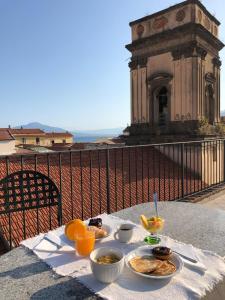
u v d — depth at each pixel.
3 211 3.29
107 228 2.44
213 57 17.53
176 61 15.87
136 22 17.62
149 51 17.05
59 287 1.66
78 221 2.25
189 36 15.32
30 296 1.58
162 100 17.28
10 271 1.86
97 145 28.09
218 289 1.65
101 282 1.66
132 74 18.08
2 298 1.57
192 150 13.80
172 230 2.53
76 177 10.01
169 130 16.23
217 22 18.22
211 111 17.45
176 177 12.64
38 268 1.89
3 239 5.71
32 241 2.28
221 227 2.61
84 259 1.97
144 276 1.67
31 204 3.43
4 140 22.44
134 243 2.21
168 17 16.22
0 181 3.29
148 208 3.21
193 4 15.25
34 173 3.48
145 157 14.67
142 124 17.55
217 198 8.08
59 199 3.55
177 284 1.63
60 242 2.21
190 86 15.43
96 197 8.70
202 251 2.05
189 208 3.21
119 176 11.28
